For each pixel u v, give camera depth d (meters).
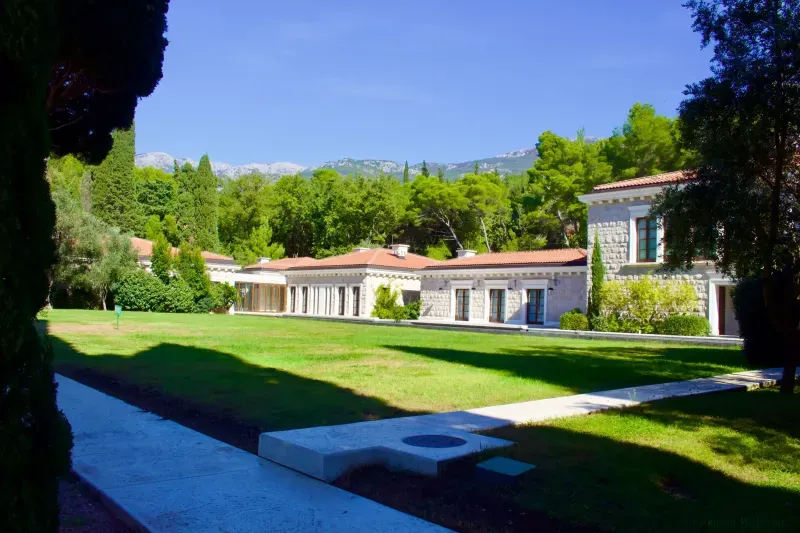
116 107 9.26
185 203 62.41
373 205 56.62
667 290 25.16
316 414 7.61
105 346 15.65
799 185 9.67
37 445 2.96
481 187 54.09
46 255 3.05
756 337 14.02
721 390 10.12
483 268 34.56
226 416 7.62
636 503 4.60
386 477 5.36
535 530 4.17
